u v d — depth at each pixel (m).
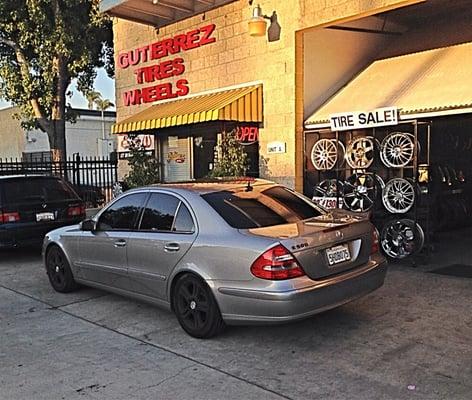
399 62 10.20
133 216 6.23
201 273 5.16
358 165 9.30
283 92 9.88
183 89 12.17
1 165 15.63
